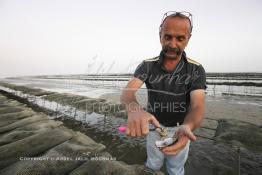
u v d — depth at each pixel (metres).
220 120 7.04
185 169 6.79
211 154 7.69
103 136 10.87
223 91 33.28
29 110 10.16
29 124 7.17
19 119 8.44
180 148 0.98
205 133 10.35
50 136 5.31
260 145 4.94
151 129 1.23
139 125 1.06
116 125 12.51
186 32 1.42
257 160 7.05
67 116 15.92
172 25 1.39
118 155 8.45
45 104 22.19
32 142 4.96
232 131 5.77
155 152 2.31
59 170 3.50
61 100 17.17
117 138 10.38
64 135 5.38
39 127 6.66
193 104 1.44
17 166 3.70
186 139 1.00
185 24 1.39
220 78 55.84
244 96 26.09
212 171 6.59
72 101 16.14
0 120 8.23
